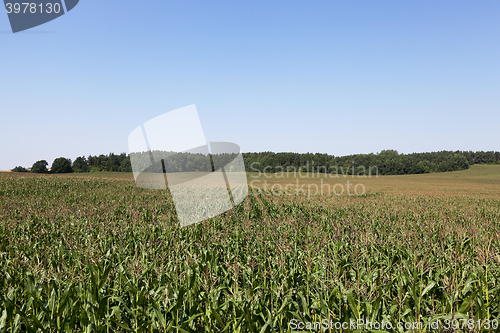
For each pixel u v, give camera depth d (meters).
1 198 19.78
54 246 6.30
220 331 3.30
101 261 4.59
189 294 3.58
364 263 5.05
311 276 4.32
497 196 32.50
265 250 6.13
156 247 5.82
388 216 12.73
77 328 3.47
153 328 3.25
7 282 4.03
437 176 97.25
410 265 4.53
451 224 10.51
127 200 19.28
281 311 3.41
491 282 4.06
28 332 2.95
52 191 25.50
